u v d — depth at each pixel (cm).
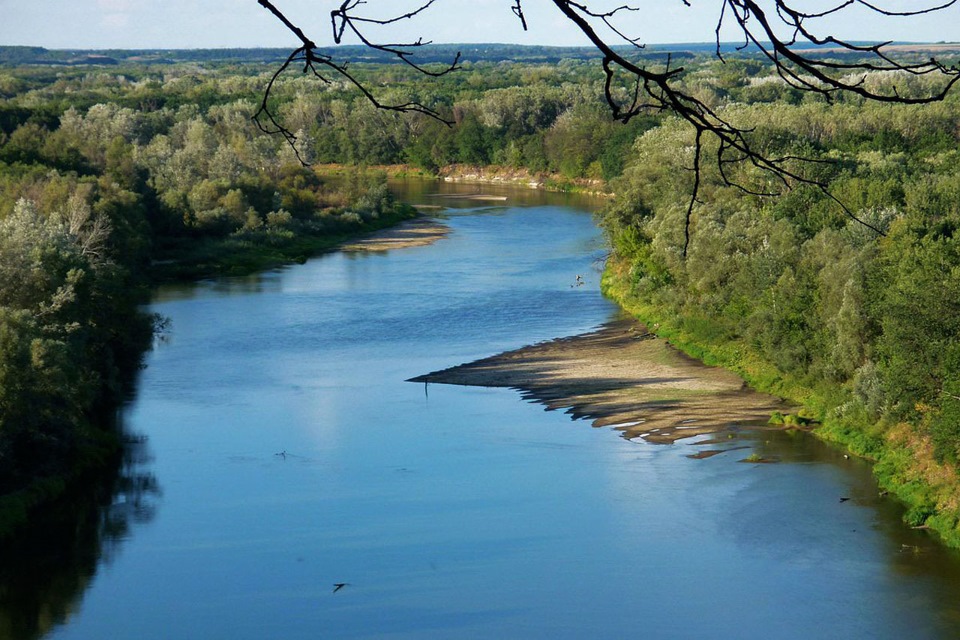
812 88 413
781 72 413
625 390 5681
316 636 2936
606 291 8100
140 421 5188
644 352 6456
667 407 5353
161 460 4600
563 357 6394
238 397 5600
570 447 4731
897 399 4350
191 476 4388
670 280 7400
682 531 3700
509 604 3119
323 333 7044
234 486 4253
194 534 3762
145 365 6078
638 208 8488
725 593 3189
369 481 4291
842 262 5278
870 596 3167
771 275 5812
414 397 5603
